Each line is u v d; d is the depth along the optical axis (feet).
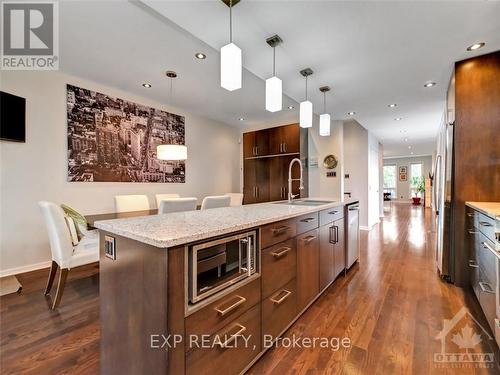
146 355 3.34
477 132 8.05
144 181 13.47
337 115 15.02
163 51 8.65
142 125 13.37
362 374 4.45
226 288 3.93
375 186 21.68
